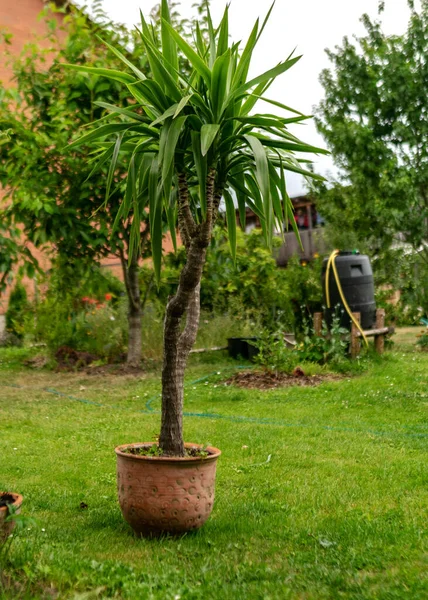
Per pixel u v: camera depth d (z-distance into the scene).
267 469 5.71
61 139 10.34
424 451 6.30
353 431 7.17
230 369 11.57
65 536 3.98
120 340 12.98
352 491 5.02
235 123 3.98
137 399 9.46
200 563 3.56
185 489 3.94
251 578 3.34
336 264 11.81
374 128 16.19
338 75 16.64
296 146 3.97
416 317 17.73
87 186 10.34
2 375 11.73
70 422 7.91
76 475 5.60
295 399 9.07
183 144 4.04
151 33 4.31
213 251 12.62
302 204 23.75
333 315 11.83
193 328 4.29
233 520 4.34
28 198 9.75
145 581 3.19
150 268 13.73
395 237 16.39
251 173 4.14
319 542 3.87
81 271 11.80
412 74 15.55
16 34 17.67
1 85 10.15
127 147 4.26
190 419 7.90
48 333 12.78
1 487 5.11
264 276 14.04
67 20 11.55
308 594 3.12
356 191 15.96
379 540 3.88
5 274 9.98
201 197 3.79
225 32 4.00
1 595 2.88
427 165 15.30
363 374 10.48
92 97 10.62
